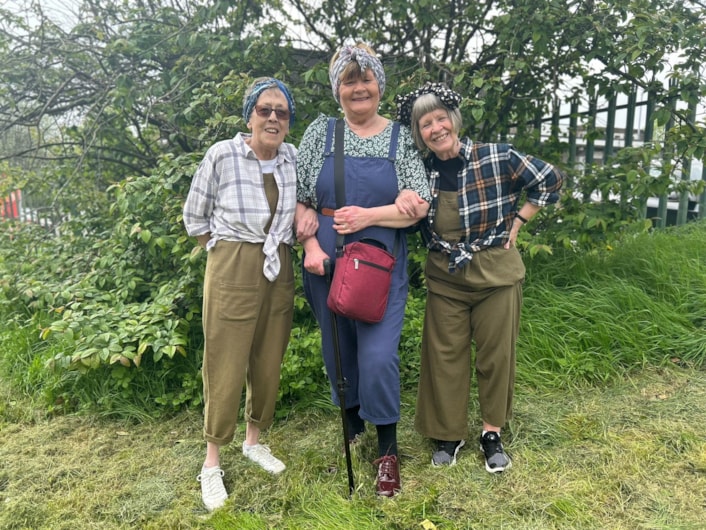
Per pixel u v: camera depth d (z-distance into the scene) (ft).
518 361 10.36
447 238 7.48
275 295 7.43
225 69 12.94
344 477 7.73
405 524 6.70
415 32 13.80
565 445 8.23
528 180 7.14
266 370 7.68
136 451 8.75
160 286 11.70
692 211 17.58
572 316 11.08
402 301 7.42
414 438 8.73
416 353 10.54
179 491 7.69
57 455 8.68
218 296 7.09
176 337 9.64
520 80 13.33
